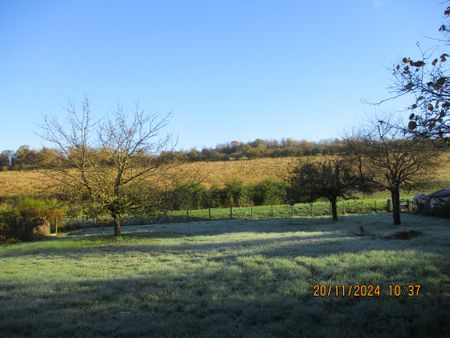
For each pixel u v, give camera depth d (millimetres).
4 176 53125
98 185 19578
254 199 42844
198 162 66688
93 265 11734
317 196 27906
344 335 5309
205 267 10312
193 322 5949
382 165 23062
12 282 9242
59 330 5766
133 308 6789
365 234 16938
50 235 25922
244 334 5465
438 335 5305
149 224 32188
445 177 37594
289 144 80938
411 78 5809
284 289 7559
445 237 14633
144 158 20922
